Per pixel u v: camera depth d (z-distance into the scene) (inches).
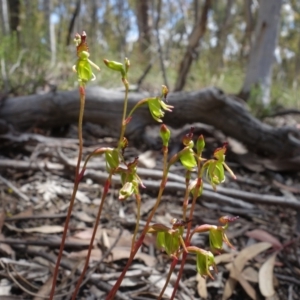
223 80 271.7
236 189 101.7
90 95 115.4
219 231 36.4
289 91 286.0
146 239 72.9
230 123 118.2
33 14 197.6
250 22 270.4
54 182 90.5
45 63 192.7
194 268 67.0
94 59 229.6
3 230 71.9
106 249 68.4
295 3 804.6
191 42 194.5
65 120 118.0
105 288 59.4
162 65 199.3
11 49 155.8
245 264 69.7
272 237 76.0
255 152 123.6
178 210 86.9
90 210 81.9
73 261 63.8
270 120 191.9
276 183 106.0
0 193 83.7
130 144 119.6
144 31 308.2
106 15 626.5
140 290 60.9
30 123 115.3
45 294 57.1
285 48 853.2
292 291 66.3
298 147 120.6
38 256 65.6
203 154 118.7
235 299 64.1
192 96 116.2
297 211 89.6
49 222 76.4
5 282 59.4
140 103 36.0
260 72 216.5
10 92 131.4
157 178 94.1
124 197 34.1
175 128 129.4
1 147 103.7
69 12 684.1
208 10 187.2
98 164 96.2
